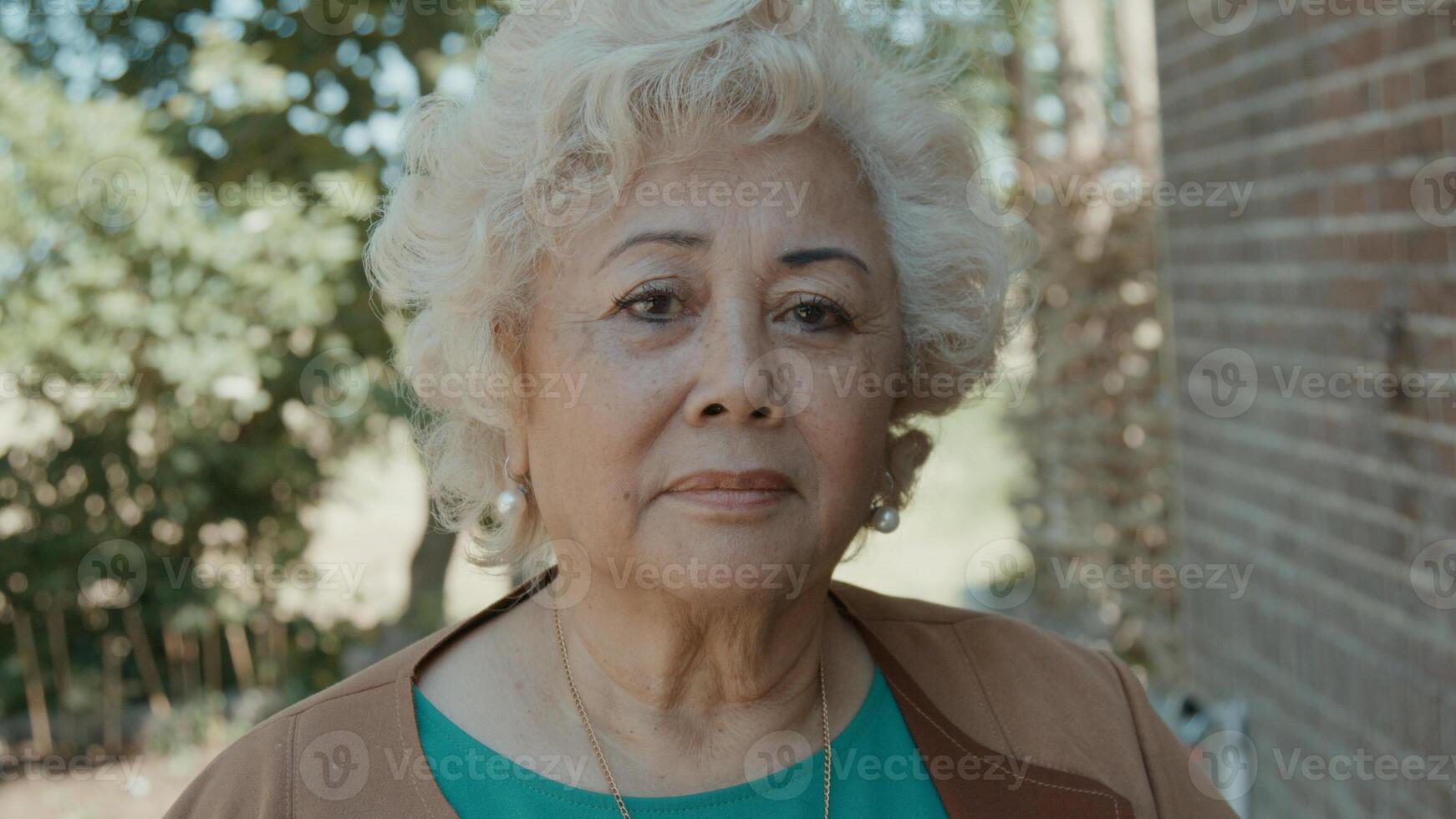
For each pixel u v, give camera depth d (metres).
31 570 5.17
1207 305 3.63
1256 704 3.29
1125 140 5.95
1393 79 2.40
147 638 5.53
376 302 4.40
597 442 1.23
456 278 1.33
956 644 1.58
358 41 4.94
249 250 4.86
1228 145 3.39
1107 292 5.69
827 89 1.27
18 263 4.78
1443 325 2.22
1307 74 2.83
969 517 9.26
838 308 1.27
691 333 1.23
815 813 1.35
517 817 1.28
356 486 6.23
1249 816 3.30
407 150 1.41
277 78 4.82
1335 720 2.78
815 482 1.25
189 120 4.93
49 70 4.92
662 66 1.21
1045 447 6.10
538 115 1.25
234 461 5.48
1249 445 3.32
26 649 5.13
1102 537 5.59
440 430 1.49
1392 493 2.46
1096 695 1.57
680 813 1.30
